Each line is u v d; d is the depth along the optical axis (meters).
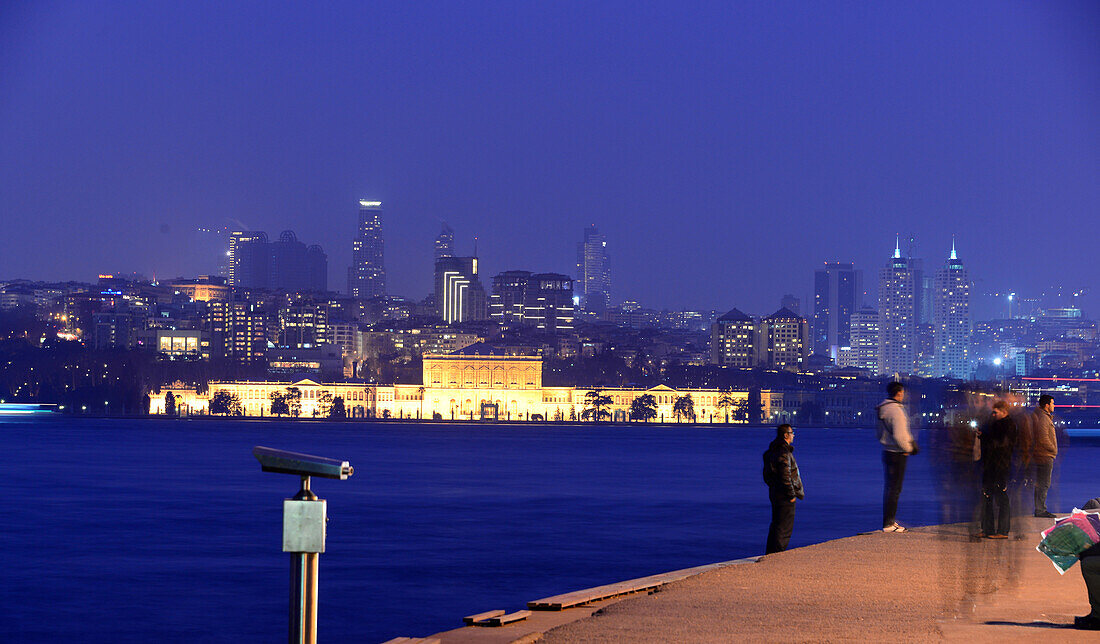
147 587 94.25
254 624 79.88
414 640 19.64
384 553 114.88
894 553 30.53
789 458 33.72
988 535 21.20
